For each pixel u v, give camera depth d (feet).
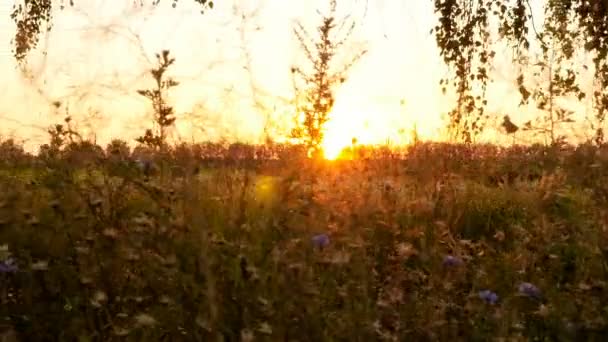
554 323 11.24
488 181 23.43
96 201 12.79
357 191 16.15
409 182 19.54
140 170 13.65
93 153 14.43
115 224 12.51
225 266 11.17
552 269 13.97
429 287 11.65
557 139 27.37
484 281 12.55
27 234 13.10
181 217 11.97
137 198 13.96
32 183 14.85
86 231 13.09
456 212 17.74
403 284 12.20
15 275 11.87
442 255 13.32
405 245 13.52
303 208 13.48
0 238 12.97
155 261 11.35
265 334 9.91
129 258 11.44
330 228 13.39
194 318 10.28
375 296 11.78
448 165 22.45
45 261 11.74
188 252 11.48
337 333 10.11
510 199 19.04
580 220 17.07
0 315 10.93
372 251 13.98
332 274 11.43
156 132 13.87
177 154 13.87
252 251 11.73
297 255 11.62
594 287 12.38
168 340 10.20
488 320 10.87
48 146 16.51
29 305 11.09
